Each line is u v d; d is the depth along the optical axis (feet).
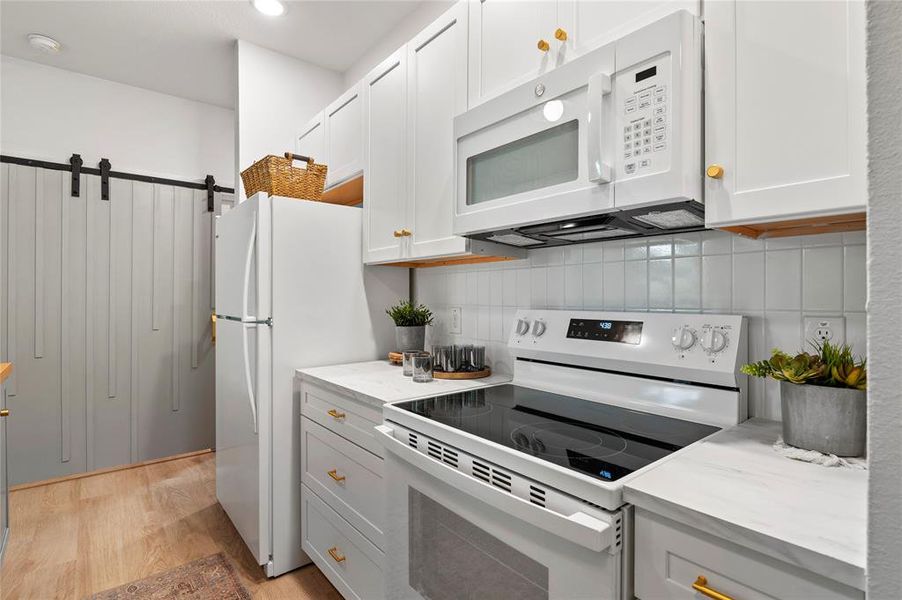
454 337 6.93
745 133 2.94
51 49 8.75
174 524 7.68
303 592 5.97
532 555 2.98
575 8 3.95
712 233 4.12
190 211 11.03
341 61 9.38
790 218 2.81
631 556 2.59
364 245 7.02
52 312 9.42
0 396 5.85
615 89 3.39
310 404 6.20
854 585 1.80
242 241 6.71
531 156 4.08
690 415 3.98
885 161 1.36
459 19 5.19
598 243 5.02
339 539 5.54
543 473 2.94
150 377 10.53
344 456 5.43
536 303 5.70
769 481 2.60
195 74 9.84
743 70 2.95
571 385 4.94
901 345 1.33
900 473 1.34
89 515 7.97
